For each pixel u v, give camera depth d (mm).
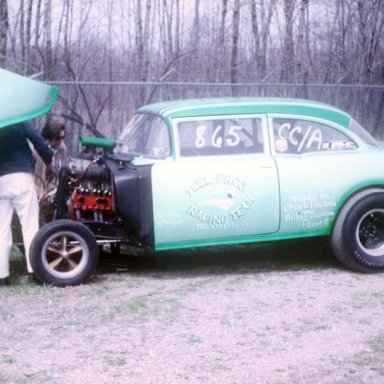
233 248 9359
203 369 5387
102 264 8523
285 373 5297
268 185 7840
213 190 7730
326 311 6707
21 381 5199
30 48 17281
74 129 13273
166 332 6188
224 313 6676
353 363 5469
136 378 5246
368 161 8133
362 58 21078
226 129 7926
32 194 7512
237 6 17938
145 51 18359
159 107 8211
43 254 7379
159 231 7656
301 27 20016
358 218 7988
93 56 18406
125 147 8305
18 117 7242
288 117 8086
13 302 7031
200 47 19312
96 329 6293
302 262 8609
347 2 21312
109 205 7715
